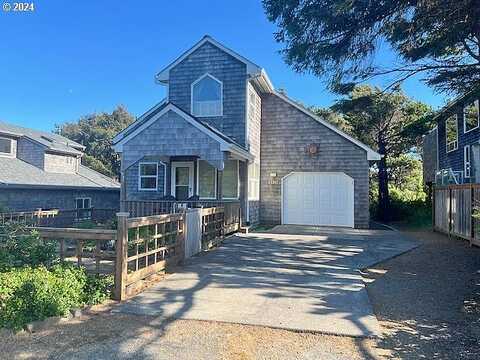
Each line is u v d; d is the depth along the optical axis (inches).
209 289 238.5
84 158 1578.5
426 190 902.4
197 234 358.3
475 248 398.9
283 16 366.6
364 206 603.5
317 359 145.9
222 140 468.1
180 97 595.8
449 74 390.3
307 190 627.5
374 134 866.8
